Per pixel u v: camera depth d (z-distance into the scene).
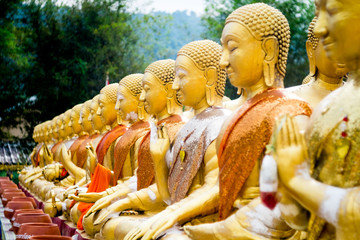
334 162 3.83
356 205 3.45
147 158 8.03
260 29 5.44
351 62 3.83
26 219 8.87
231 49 5.55
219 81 6.85
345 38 3.72
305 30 13.13
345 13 3.67
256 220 4.89
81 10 28.66
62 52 28.48
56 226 7.92
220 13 19.61
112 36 28.38
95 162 9.97
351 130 3.76
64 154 12.30
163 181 6.86
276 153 3.66
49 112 29.19
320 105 4.03
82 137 13.77
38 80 28.75
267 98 5.29
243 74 5.51
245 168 5.15
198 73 6.79
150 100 8.03
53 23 28.64
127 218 7.38
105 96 10.91
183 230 6.02
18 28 29.19
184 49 6.88
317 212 3.60
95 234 8.18
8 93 29.12
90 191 9.51
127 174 9.09
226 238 5.02
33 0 29.38
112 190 8.61
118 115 10.45
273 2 13.34
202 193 6.16
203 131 6.45
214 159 6.28
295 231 4.89
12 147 30.45
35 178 16.02
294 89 6.16
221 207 5.34
